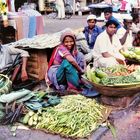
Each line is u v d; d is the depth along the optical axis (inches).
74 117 149.6
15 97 159.8
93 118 151.9
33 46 200.4
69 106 156.6
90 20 248.1
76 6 639.1
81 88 187.0
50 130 147.3
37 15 309.7
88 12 654.5
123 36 220.8
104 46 192.1
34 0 622.5
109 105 169.3
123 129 151.2
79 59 195.3
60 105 159.0
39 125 150.8
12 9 323.0
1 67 196.2
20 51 198.2
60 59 190.1
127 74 168.6
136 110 170.1
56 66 190.4
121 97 166.9
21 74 194.5
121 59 193.8
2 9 281.9
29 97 163.6
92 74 164.4
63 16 580.7
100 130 146.6
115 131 148.6
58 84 187.2
